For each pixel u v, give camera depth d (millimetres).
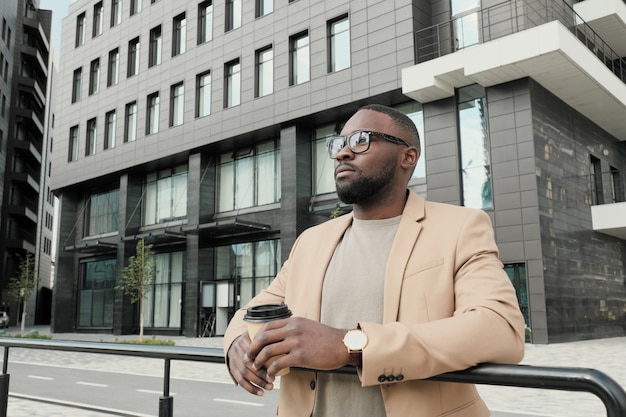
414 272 1284
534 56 15594
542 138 17203
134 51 30406
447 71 17281
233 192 25609
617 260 20938
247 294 24312
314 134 22984
